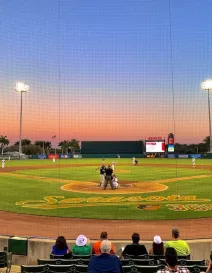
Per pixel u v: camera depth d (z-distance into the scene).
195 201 16.91
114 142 80.25
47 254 9.09
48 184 24.48
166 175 31.25
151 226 12.20
